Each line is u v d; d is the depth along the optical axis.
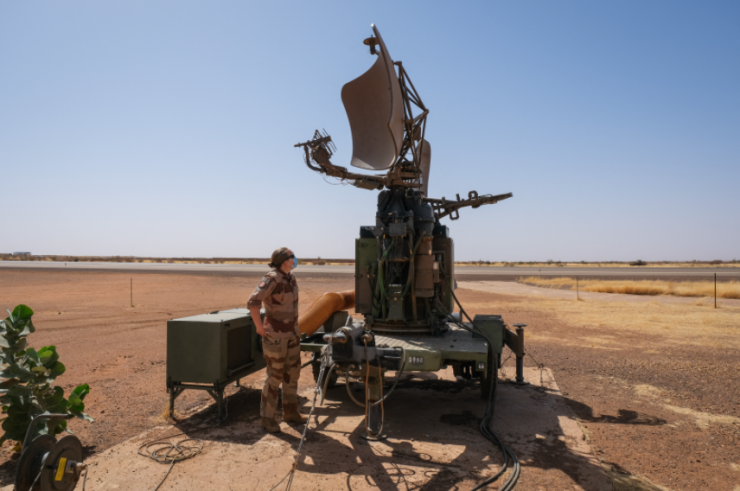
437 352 4.79
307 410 5.76
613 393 6.62
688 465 4.23
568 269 70.62
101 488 3.65
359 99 5.81
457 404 6.07
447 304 6.36
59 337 11.07
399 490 3.63
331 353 4.85
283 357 4.95
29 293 23.17
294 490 3.62
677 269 66.62
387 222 5.88
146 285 29.19
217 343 5.25
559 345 10.37
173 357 5.40
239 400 6.19
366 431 4.94
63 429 4.34
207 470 3.98
